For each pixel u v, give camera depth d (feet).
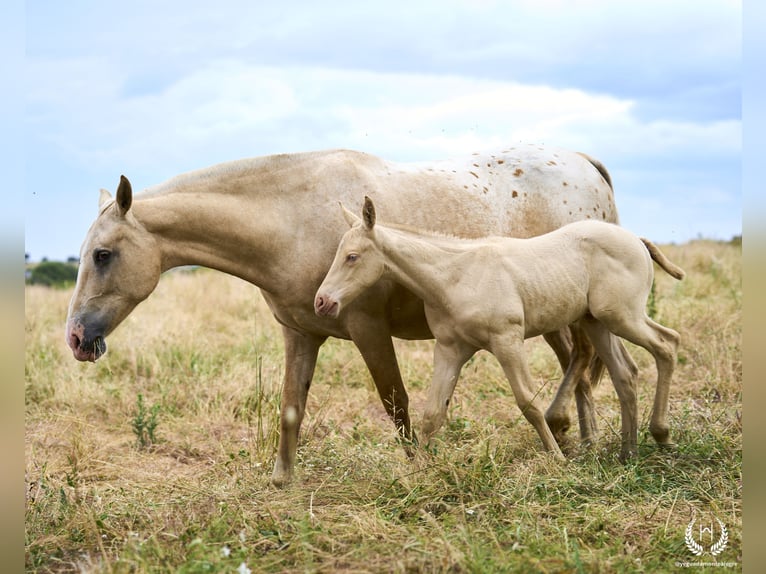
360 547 12.19
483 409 21.30
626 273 16.30
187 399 23.67
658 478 15.21
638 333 16.34
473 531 12.33
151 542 12.95
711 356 24.13
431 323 15.70
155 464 19.25
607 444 17.22
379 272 14.90
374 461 15.81
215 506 14.57
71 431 21.45
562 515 13.28
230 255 15.52
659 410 16.60
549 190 18.13
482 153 18.39
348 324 15.74
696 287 34.42
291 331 16.66
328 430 19.34
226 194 15.49
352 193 15.99
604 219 19.13
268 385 23.38
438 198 16.70
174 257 15.28
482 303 15.11
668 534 12.62
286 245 15.57
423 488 14.01
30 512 14.61
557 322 16.01
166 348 27.53
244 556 12.03
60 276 51.16
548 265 15.71
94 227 14.85
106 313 14.79
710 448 16.55
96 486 16.61
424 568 11.39
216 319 32.73
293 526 12.98
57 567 12.83
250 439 19.54
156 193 15.33
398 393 16.34
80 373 25.72
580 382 18.58
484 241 15.80
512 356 15.24
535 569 11.17
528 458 16.33
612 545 12.30
